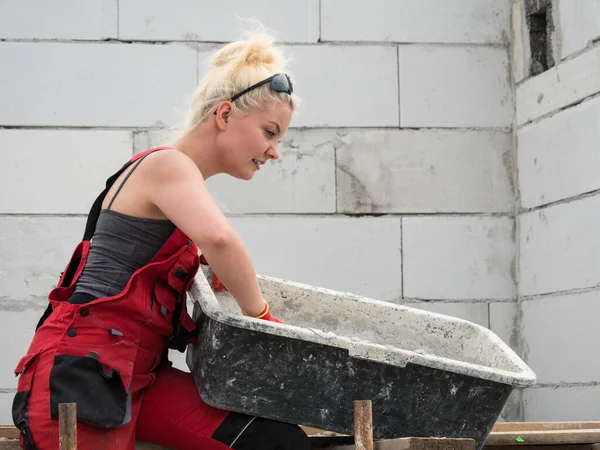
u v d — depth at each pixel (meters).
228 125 5.98
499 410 6.00
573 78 10.53
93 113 11.19
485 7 11.87
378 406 5.82
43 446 5.42
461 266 11.59
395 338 7.23
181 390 5.91
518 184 11.72
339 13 11.63
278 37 11.53
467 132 11.73
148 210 5.75
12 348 10.85
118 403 5.51
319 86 11.55
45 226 11.00
